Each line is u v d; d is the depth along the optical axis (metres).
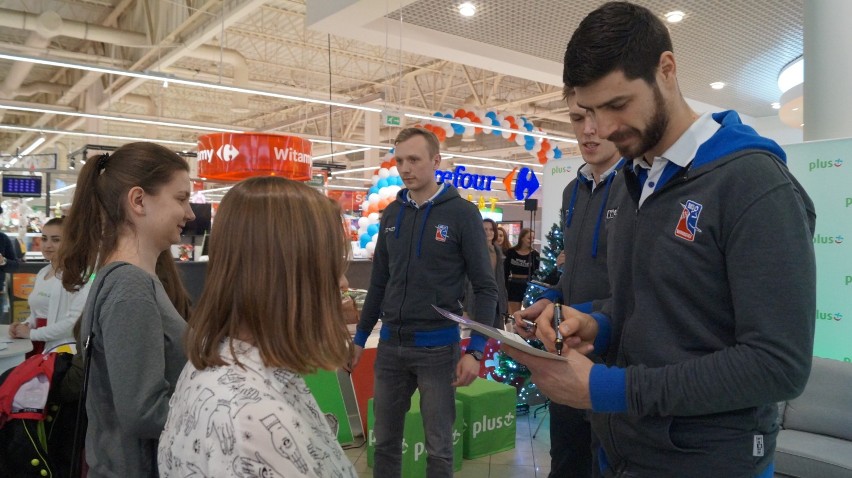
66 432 1.42
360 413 4.01
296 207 0.86
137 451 1.27
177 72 12.45
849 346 3.13
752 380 0.85
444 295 2.29
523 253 7.50
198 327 0.82
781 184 0.89
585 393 0.96
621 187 1.59
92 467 1.28
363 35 5.96
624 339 1.06
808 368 0.86
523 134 10.40
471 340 2.28
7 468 1.36
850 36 3.20
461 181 10.45
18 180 8.58
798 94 5.80
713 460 0.96
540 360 1.01
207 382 0.77
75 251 1.43
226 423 0.71
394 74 14.06
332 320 0.87
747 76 6.75
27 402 1.37
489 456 3.73
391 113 8.77
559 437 2.03
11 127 10.95
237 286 0.82
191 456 0.73
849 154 3.08
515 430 3.91
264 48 12.65
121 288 1.26
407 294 2.32
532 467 3.56
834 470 2.60
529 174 11.12
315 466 0.75
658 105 0.94
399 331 2.33
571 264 1.90
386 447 2.39
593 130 1.71
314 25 5.83
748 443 0.96
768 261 0.86
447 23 5.59
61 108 10.01
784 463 2.74
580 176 1.94
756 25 5.25
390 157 8.71
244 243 0.83
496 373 4.73
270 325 0.80
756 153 0.92
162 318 1.33
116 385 1.21
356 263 6.28
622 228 1.14
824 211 3.17
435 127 9.86
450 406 2.31
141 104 14.42
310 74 14.33
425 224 2.31
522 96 15.69
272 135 5.34
